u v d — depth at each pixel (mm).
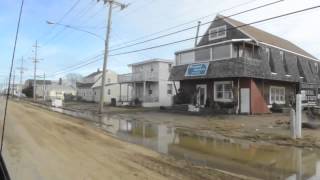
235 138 15797
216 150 12648
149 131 18531
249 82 28594
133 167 8914
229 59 28859
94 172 8188
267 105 31062
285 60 34500
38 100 71000
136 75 44812
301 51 41562
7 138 13648
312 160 10898
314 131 17547
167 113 30781
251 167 9828
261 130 18078
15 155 10133
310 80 38125
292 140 14734
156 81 44156
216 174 8703
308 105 30562
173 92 45531
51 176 7723
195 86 33375
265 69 30344
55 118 25391
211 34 34469
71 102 61562
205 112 29562
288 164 10289
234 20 33969
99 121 24156
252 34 32594
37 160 9422
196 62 32375
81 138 14375
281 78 32562
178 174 8406
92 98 67125
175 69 34906
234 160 10828
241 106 29031
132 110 35812
